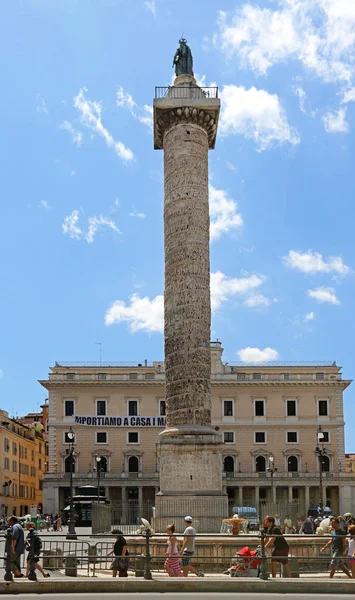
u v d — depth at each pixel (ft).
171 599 55.21
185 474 106.83
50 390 294.66
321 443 293.02
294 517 127.85
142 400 295.48
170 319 114.52
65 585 61.26
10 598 56.95
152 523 110.11
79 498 207.31
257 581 61.57
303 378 299.99
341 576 73.72
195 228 116.78
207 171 121.90
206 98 121.60
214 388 299.17
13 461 301.84
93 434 290.56
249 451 294.05
